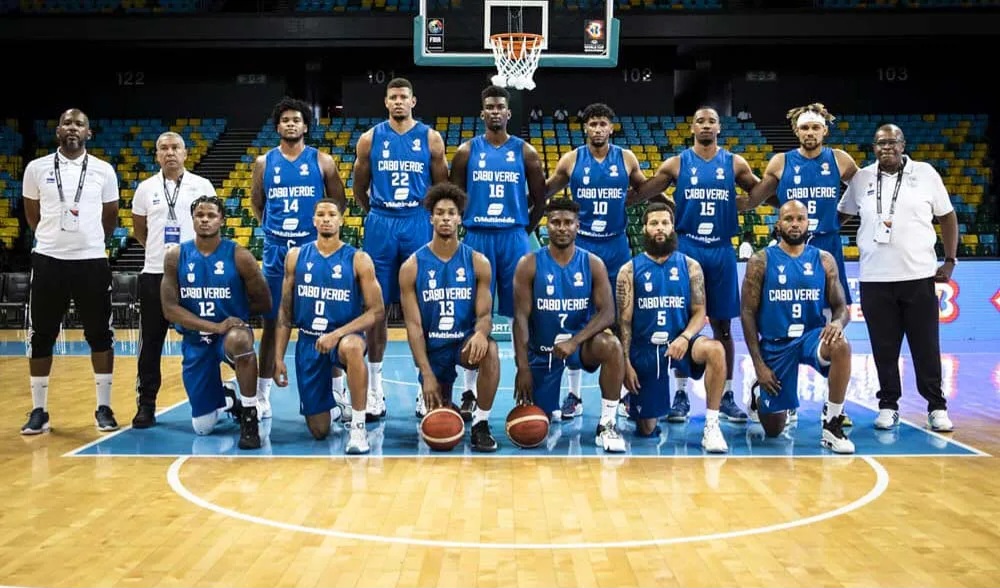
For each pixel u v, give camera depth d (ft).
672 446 17.22
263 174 20.04
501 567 10.45
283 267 19.79
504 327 37.37
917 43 54.49
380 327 19.49
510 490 13.91
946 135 58.59
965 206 52.44
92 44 54.54
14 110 61.87
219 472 15.08
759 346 17.94
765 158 56.80
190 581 10.02
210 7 61.52
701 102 66.03
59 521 12.26
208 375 18.13
